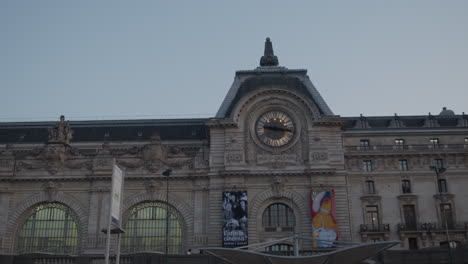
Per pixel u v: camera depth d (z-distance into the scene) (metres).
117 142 92.25
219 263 68.56
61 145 84.75
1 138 95.06
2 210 81.88
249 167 82.00
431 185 86.50
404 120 95.94
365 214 84.94
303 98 84.69
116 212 50.41
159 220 81.94
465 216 84.81
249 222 79.31
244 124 84.25
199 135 93.62
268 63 98.00
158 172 82.94
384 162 87.88
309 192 80.62
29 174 83.31
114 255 72.88
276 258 55.38
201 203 81.25
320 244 77.00
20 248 81.12
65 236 81.31
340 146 82.94
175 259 69.06
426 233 83.06
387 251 67.06
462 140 91.12
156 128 95.50
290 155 82.56
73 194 83.00
